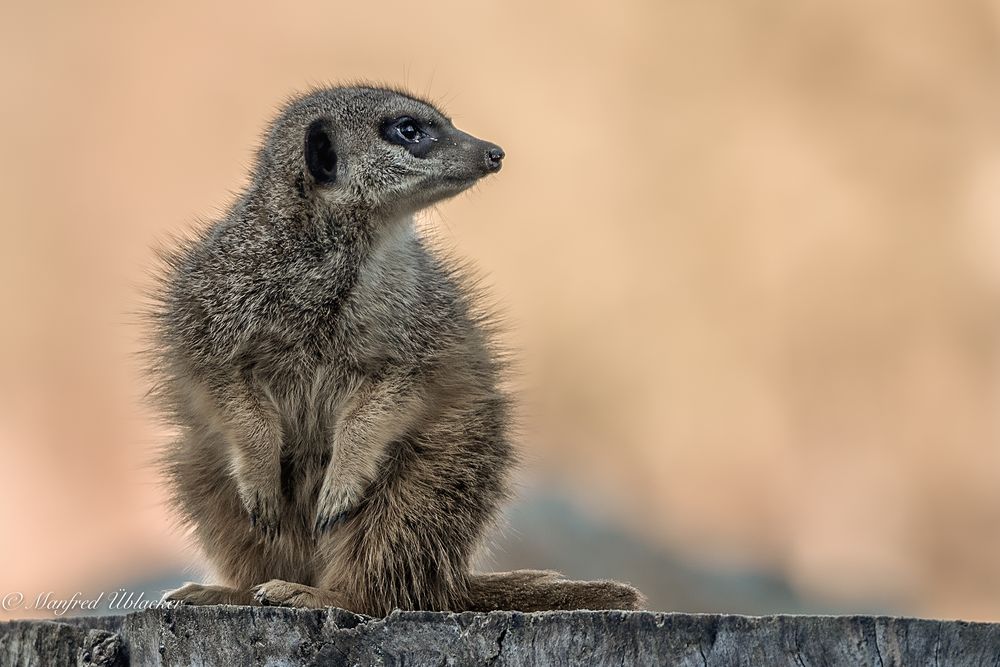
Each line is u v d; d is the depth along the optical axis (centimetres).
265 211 1156
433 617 848
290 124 1210
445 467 1137
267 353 1134
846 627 809
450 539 1124
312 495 1161
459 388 1175
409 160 1202
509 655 835
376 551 1105
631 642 820
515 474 1215
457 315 1211
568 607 1084
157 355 1186
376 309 1148
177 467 1169
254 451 1102
